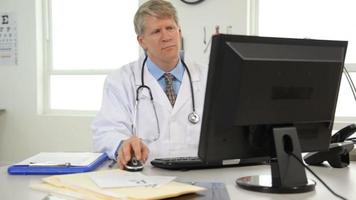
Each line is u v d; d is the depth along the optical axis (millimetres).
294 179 1006
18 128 3760
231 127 994
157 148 1766
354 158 1515
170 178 1062
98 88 3752
